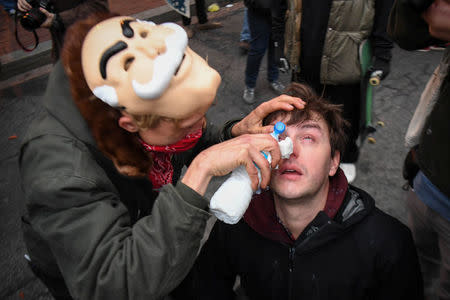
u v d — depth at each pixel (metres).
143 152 0.97
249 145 0.85
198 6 4.92
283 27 2.39
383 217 1.13
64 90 0.92
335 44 1.99
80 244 0.84
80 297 0.87
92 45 0.79
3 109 3.90
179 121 0.83
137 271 0.80
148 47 0.75
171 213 0.80
